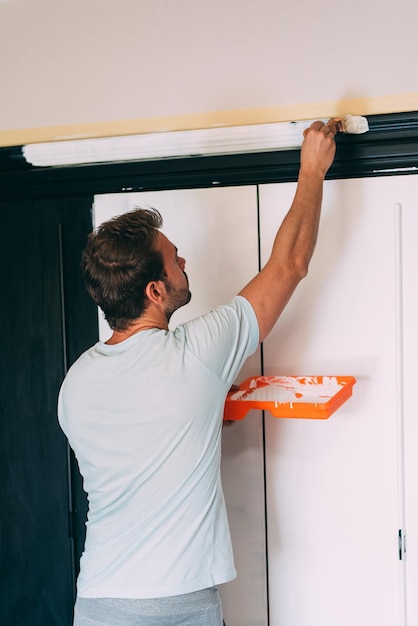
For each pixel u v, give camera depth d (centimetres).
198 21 181
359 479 179
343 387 166
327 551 182
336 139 171
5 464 205
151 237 143
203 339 137
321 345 179
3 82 196
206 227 185
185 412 135
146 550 134
